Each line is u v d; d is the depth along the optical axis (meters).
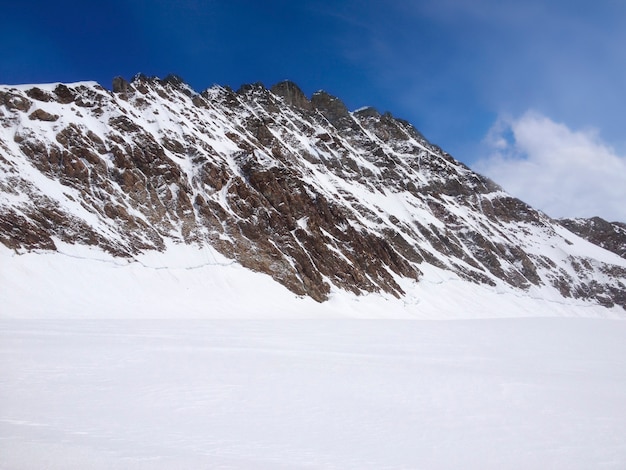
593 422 16.30
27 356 22.70
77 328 38.19
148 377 19.80
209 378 20.22
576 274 170.25
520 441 14.16
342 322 60.12
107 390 17.27
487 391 20.39
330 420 15.37
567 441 14.28
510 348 37.38
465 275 136.62
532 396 19.78
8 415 13.61
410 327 53.88
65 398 15.87
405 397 18.77
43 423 13.05
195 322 52.22
